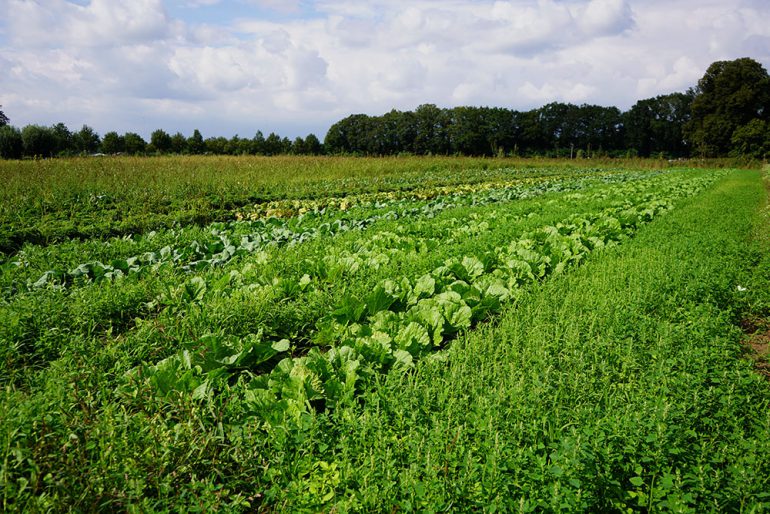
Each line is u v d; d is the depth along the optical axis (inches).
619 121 3939.5
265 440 142.0
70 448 130.8
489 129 3747.5
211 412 151.6
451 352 199.6
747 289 289.7
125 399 162.6
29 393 175.6
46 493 114.9
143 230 527.2
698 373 170.7
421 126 3754.9
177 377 172.4
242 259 366.6
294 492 122.3
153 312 262.8
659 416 139.4
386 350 197.3
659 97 3850.9
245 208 676.1
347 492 121.5
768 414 148.4
